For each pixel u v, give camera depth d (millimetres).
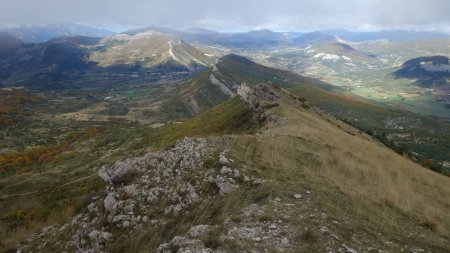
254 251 13383
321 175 27031
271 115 58125
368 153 41781
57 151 155750
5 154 156625
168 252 14297
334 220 17391
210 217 18922
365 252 14328
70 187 77312
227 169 23672
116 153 119938
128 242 19562
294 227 15859
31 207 71812
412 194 28547
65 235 25797
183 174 24938
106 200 25344
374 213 20922
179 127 111562
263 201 19531
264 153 29609
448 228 22047
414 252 15445
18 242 28609
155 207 22422
